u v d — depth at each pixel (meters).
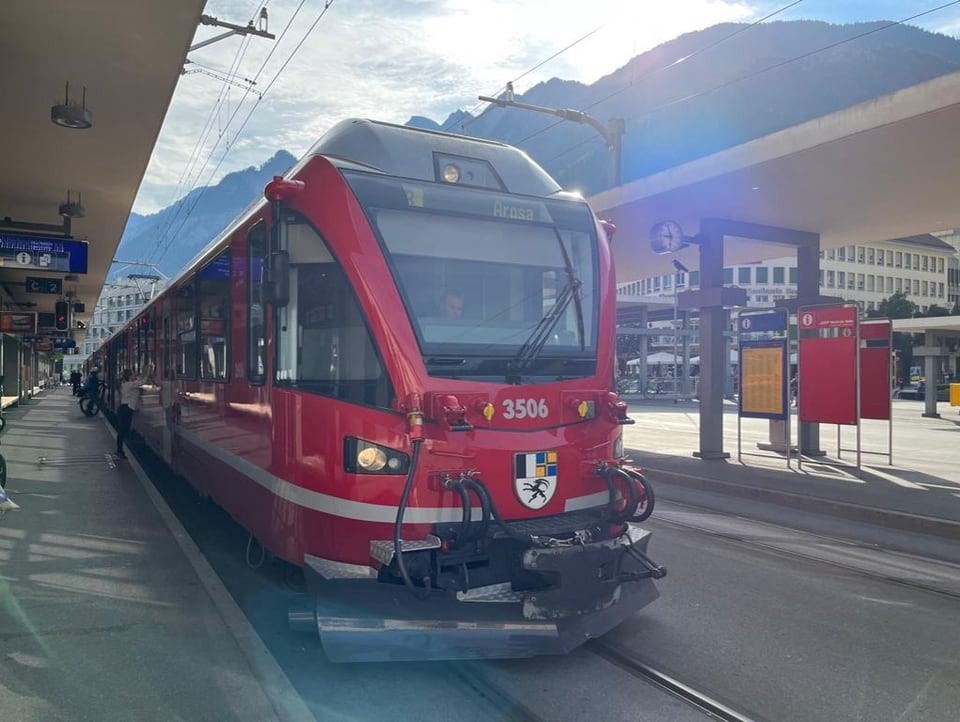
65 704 4.05
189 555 7.03
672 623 5.46
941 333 43.75
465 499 4.39
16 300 31.45
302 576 5.83
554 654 4.70
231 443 6.52
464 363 4.69
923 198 12.76
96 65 8.89
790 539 8.27
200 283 8.12
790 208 13.45
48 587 6.11
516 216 5.30
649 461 14.05
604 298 5.50
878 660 4.82
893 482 11.51
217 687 4.27
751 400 13.98
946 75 8.56
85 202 15.08
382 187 4.91
